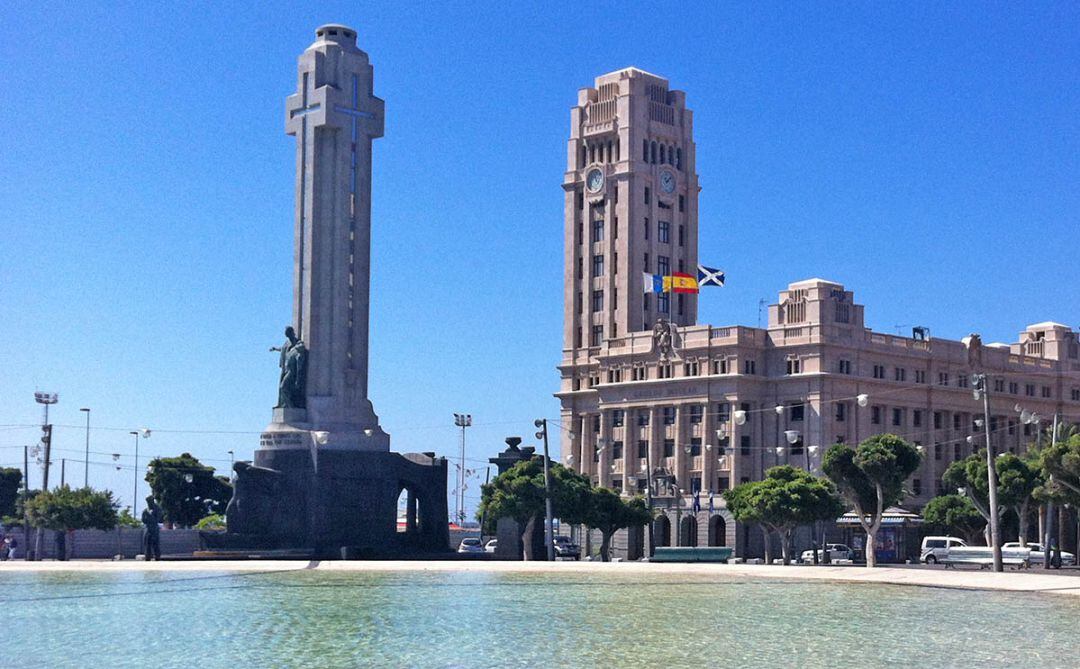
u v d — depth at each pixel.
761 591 78.00
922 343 191.38
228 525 137.62
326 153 148.50
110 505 146.62
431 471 145.12
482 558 136.62
